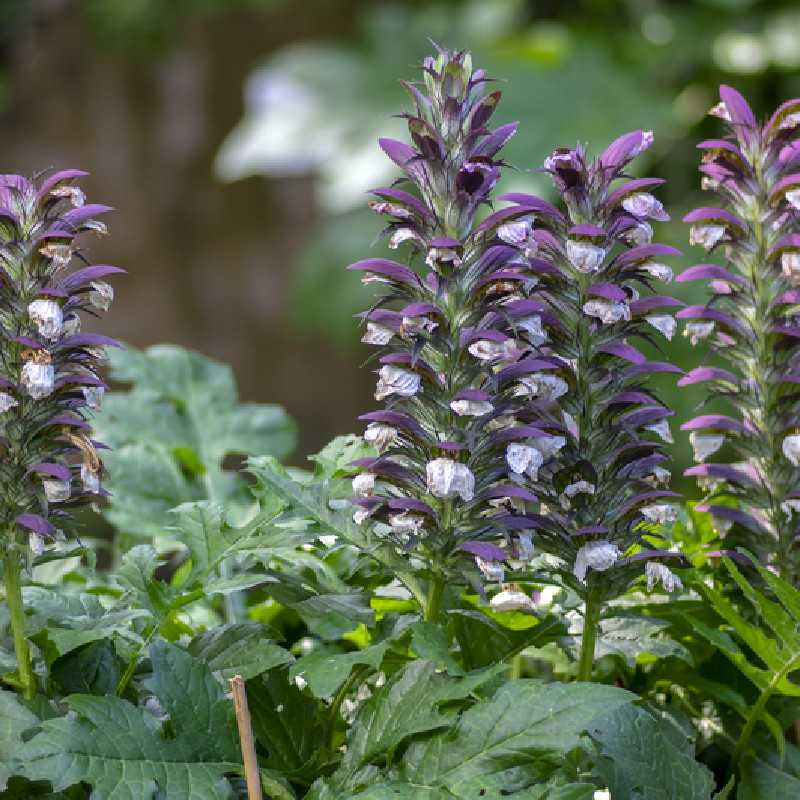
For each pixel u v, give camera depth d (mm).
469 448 3043
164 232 10508
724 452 4863
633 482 3072
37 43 10719
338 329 6629
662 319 3059
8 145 10617
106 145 10555
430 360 3051
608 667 3195
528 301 3031
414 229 3043
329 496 3154
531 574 3104
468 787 2957
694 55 6082
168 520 3455
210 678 3043
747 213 3141
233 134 10430
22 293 3018
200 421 3561
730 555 3150
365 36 6938
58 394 3037
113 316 10289
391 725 3006
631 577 3076
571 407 3066
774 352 3133
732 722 3211
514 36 6355
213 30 10438
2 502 3027
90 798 2967
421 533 3049
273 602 3291
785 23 6078
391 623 3105
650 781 3014
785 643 3072
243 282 10484
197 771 3004
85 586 3367
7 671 3064
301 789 3098
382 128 6191
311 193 10547
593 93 5723
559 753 2959
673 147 5910
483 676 2990
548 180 5312
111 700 3008
